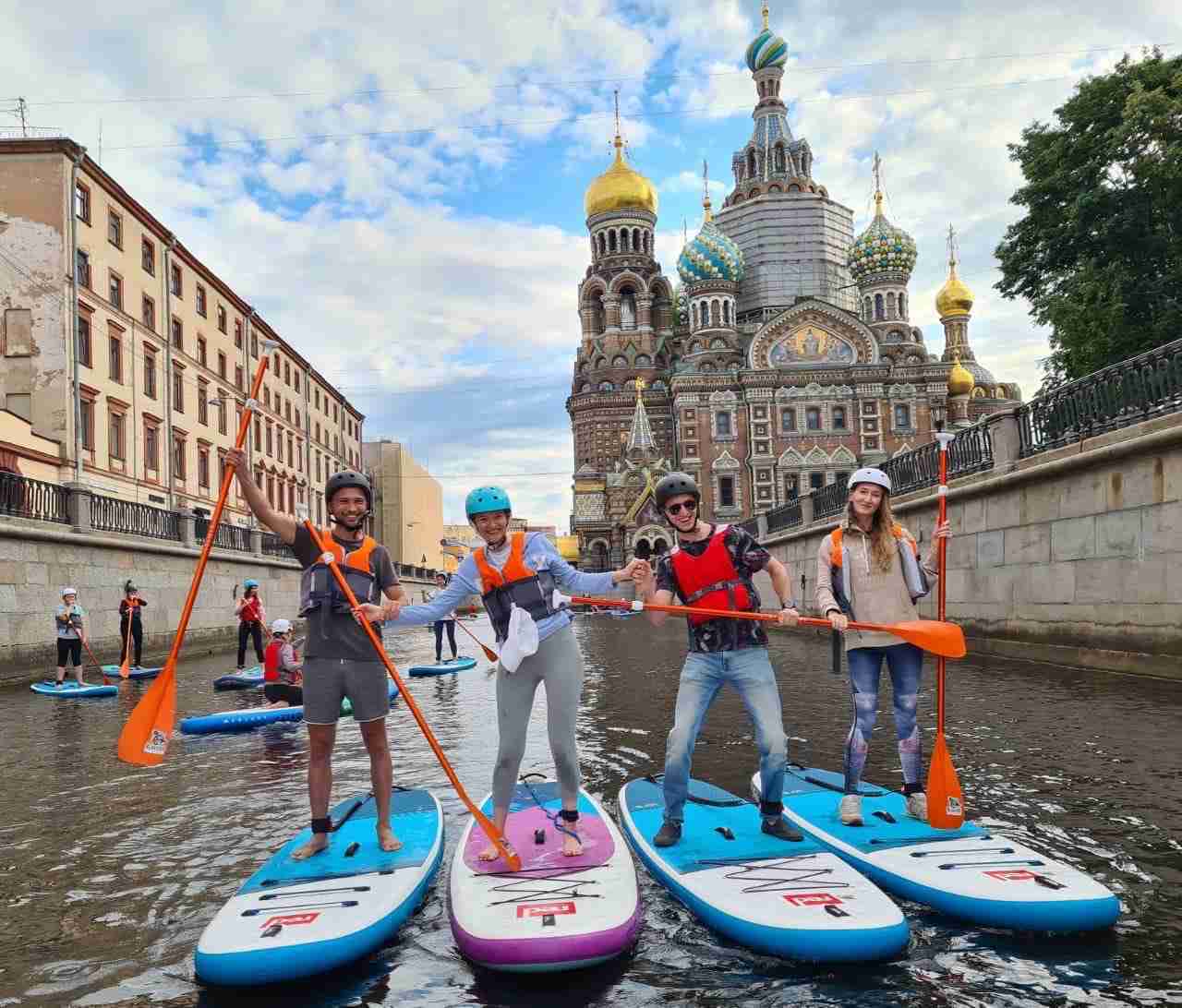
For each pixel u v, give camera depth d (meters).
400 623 4.86
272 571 32.91
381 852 4.88
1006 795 6.06
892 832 4.98
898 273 71.19
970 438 16.88
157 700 4.74
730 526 5.06
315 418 57.94
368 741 4.94
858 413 64.62
